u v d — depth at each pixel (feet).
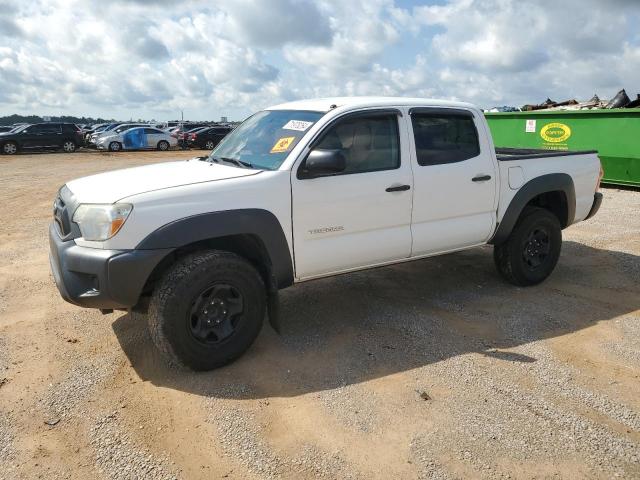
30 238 25.93
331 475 9.09
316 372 12.55
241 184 12.53
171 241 11.66
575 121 39.40
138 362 13.01
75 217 12.00
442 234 15.87
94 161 77.77
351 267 14.55
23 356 13.29
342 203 13.83
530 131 42.34
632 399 11.43
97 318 15.62
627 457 9.59
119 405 11.17
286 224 13.10
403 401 11.30
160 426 10.46
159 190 11.91
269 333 14.69
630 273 20.06
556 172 18.22
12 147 92.79
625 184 37.60
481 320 15.60
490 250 23.27
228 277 12.30
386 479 8.99
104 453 9.66
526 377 12.32
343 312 16.21
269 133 14.83
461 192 15.96
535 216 17.85
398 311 16.28
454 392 11.65
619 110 36.73
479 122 16.46
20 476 9.07
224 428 10.38
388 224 14.78
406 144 14.90
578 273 20.08
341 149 13.91
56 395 11.52
